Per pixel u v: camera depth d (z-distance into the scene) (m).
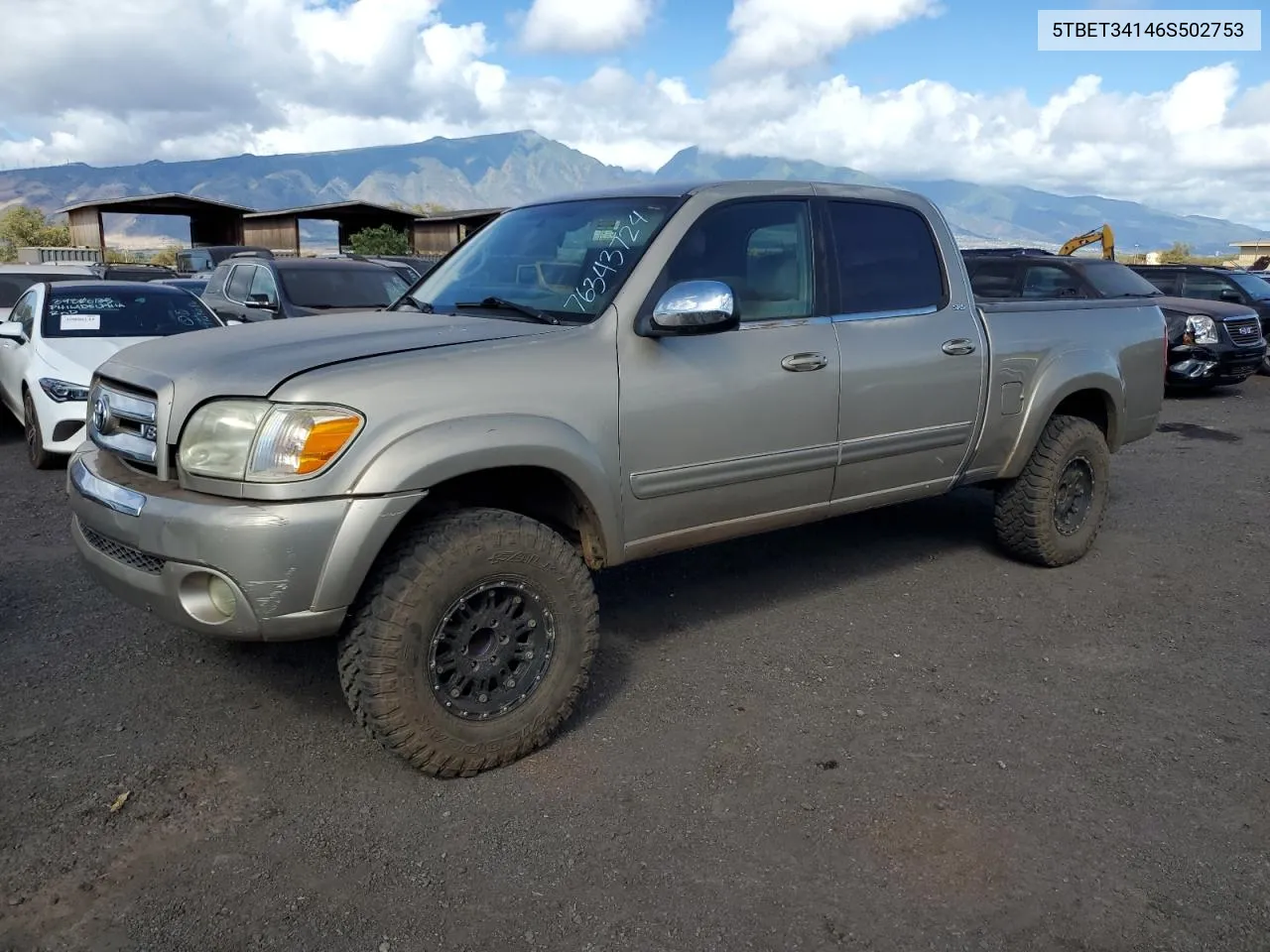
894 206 4.84
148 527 3.07
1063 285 12.06
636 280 3.79
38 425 7.85
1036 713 3.91
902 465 4.78
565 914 2.67
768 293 4.23
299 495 2.99
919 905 2.73
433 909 2.69
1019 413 5.29
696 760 3.50
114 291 9.20
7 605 4.86
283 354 3.27
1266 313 16.09
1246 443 10.40
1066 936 2.62
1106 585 5.51
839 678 4.20
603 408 3.61
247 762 3.44
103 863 2.86
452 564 3.20
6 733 3.59
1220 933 2.64
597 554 3.81
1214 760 3.57
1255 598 5.34
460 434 3.21
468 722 3.31
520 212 4.72
